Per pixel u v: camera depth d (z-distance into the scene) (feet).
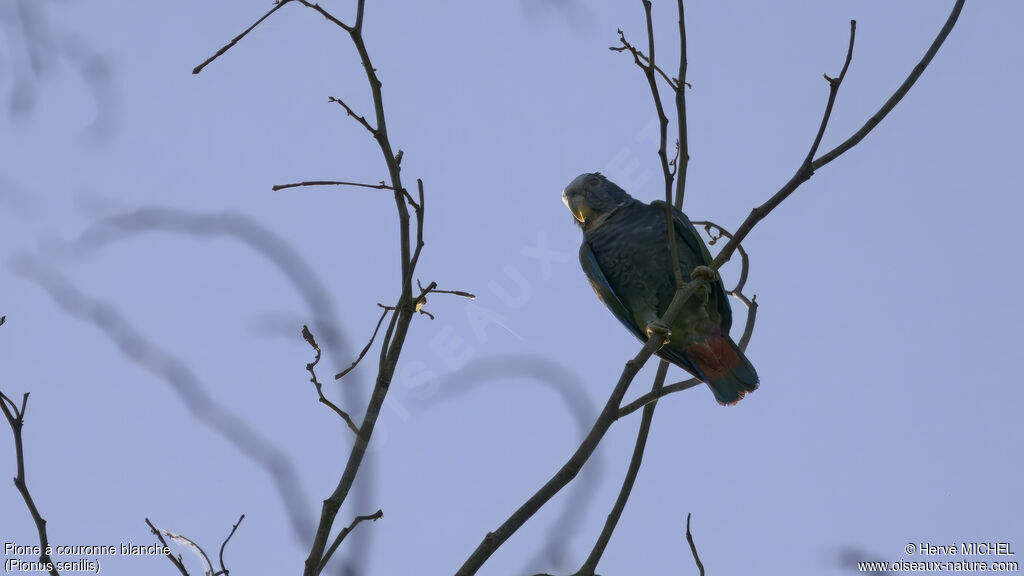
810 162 22.08
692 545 20.92
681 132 23.07
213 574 18.90
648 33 20.71
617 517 21.66
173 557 18.62
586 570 21.01
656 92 20.66
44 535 18.12
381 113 20.66
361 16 20.76
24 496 18.21
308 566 17.89
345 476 18.93
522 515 17.89
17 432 18.56
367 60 20.71
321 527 18.38
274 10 20.13
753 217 22.27
